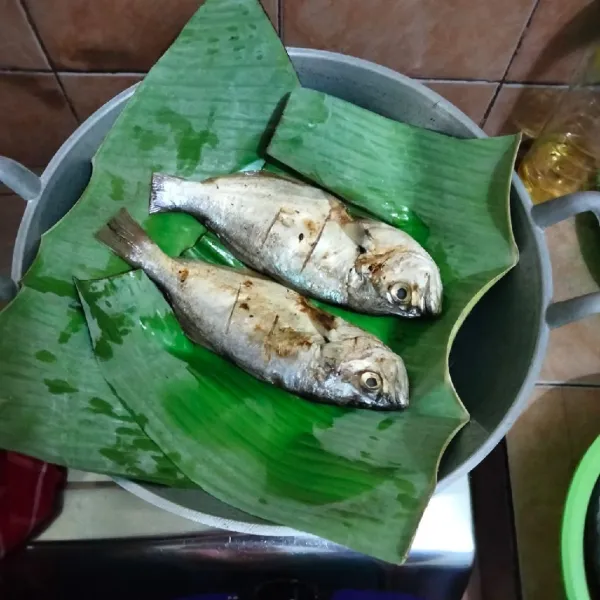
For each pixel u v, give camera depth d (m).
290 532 0.39
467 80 0.58
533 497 0.54
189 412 0.45
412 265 0.47
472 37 0.52
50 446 0.43
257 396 0.47
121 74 0.57
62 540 0.45
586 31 0.51
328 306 0.51
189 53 0.48
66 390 0.44
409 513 0.39
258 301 0.49
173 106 0.49
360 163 0.50
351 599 0.46
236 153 0.51
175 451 0.43
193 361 0.48
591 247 0.62
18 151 0.67
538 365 0.40
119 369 0.45
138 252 0.48
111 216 0.49
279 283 0.51
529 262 0.44
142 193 0.50
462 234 0.47
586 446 0.56
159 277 0.48
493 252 0.46
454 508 0.45
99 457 0.43
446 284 0.47
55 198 0.47
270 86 0.49
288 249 0.50
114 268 0.48
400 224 0.50
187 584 0.46
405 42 0.53
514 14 0.50
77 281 0.46
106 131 0.49
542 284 0.42
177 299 0.48
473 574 0.55
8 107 0.61
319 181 0.50
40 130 0.64
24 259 0.45
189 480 0.43
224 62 0.48
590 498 0.46
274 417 0.46
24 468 0.46
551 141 0.60
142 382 0.45
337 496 0.41
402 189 0.50
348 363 0.46
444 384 0.43
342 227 0.49
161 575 0.45
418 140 0.48
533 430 0.56
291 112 0.49
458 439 0.44
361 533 0.39
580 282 0.61
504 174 0.46
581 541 0.44
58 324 0.45
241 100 0.50
